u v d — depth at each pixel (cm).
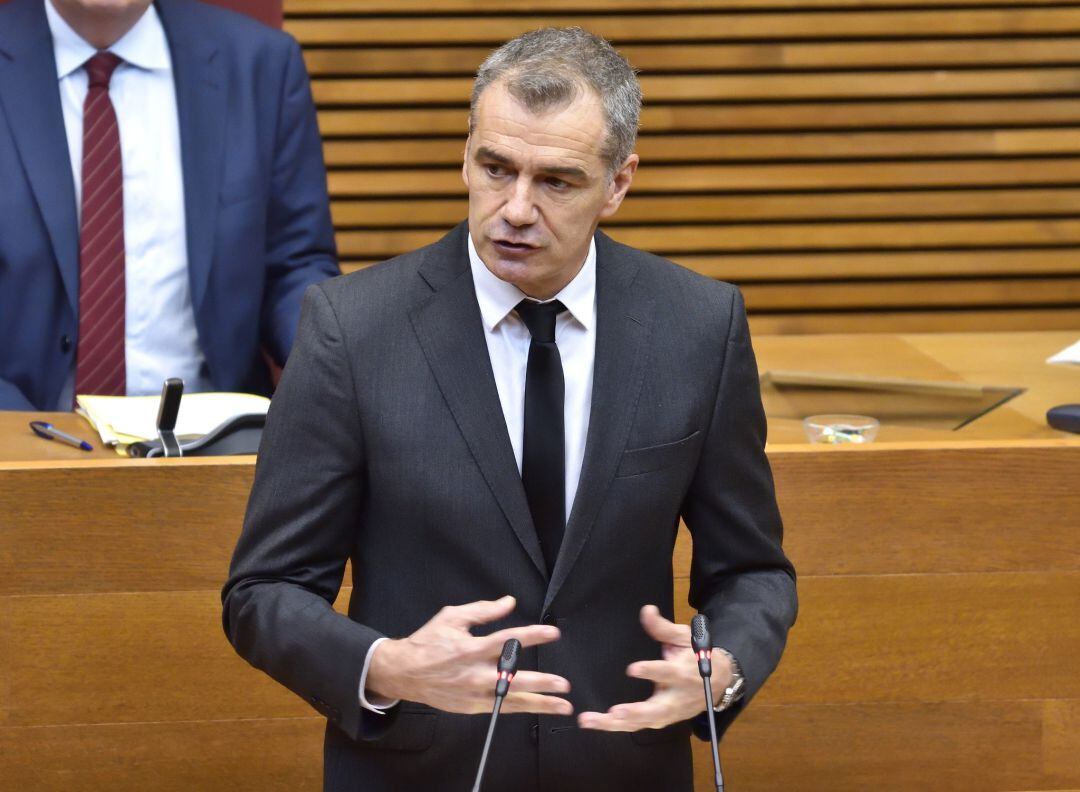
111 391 1070
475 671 504
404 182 1578
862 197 1600
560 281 572
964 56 1579
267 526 571
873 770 871
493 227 538
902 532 852
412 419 566
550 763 579
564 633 575
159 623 824
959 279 1628
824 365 1191
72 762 829
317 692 539
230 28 1106
